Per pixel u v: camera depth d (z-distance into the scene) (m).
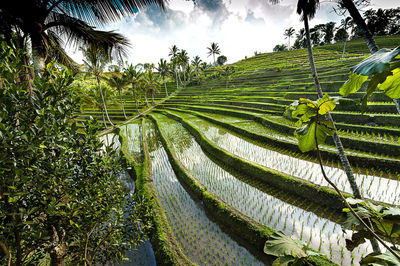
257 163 11.09
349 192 7.73
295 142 13.11
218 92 39.50
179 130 21.86
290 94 24.03
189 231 6.85
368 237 2.32
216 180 10.31
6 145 1.65
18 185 1.76
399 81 1.44
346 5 4.14
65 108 2.28
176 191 9.70
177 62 53.44
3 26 2.88
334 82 20.98
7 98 1.79
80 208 2.54
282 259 2.28
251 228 6.26
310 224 6.64
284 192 8.62
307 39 5.90
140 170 11.56
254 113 22.42
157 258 5.64
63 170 2.06
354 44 48.06
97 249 2.99
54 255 2.41
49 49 4.34
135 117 32.16
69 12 3.79
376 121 13.45
